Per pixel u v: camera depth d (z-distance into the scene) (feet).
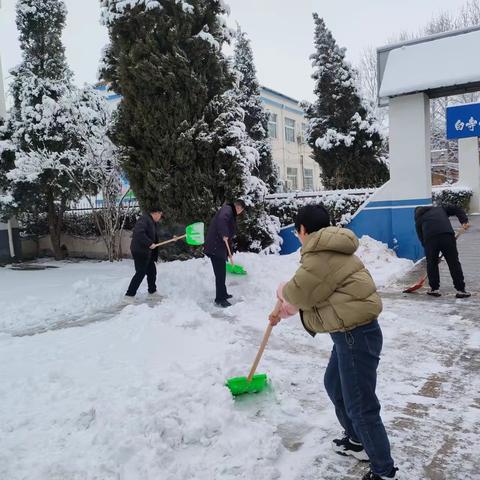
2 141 41.19
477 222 57.57
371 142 48.98
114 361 14.79
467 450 9.82
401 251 32.12
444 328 18.24
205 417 10.73
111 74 35.06
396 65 31.37
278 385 12.75
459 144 74.38
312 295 8.28
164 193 32.76
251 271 27.53
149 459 9.20
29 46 44.52
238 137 32.94
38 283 31.17
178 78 32.17
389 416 11.34
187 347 15.97
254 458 9.47
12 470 8.98
